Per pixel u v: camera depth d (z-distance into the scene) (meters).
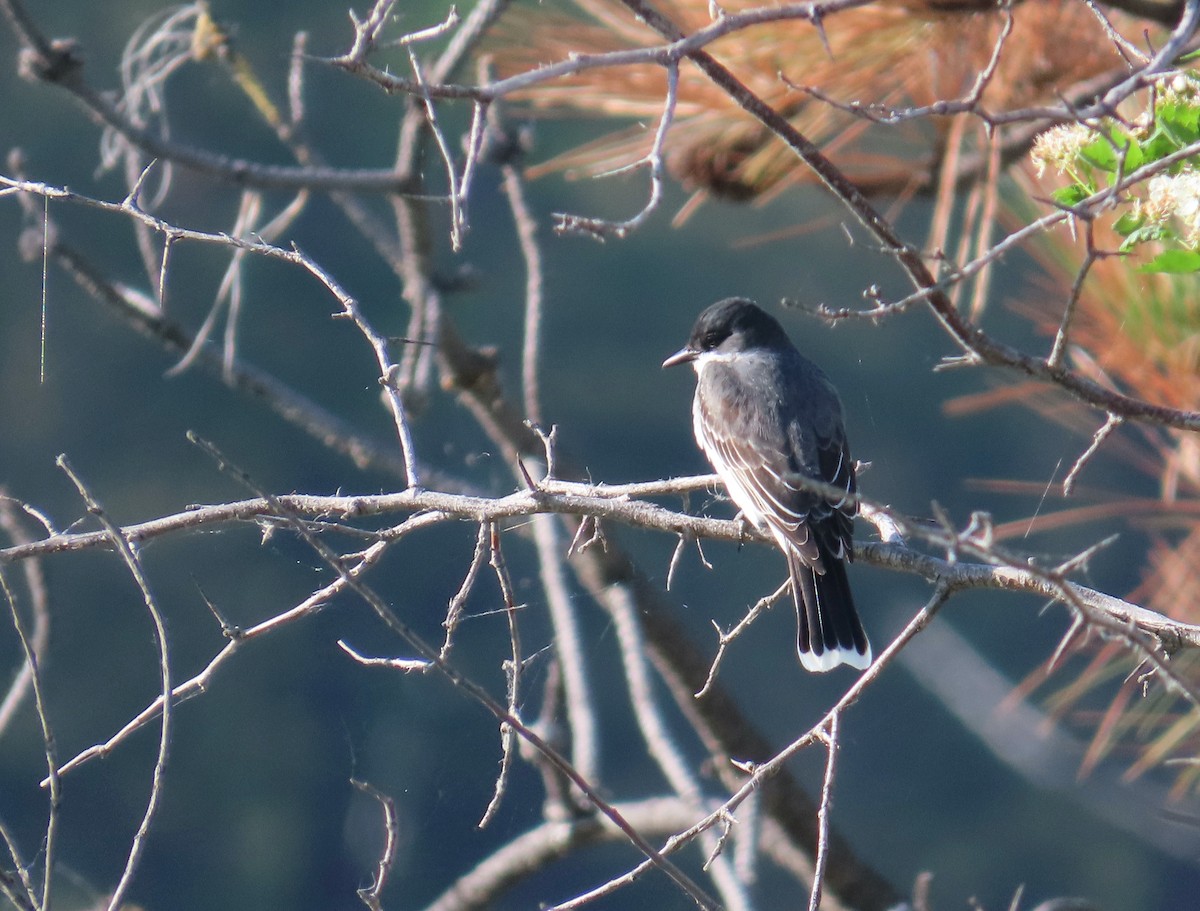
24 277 23.05
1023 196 6.90
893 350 23.20
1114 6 6.59
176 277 22.62
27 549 5.87
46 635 6.54
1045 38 6.70
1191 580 6.54
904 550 5.44
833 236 23.05
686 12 6.87
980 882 22.41
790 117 6.91
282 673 22.59
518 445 9.27
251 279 23.05
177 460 23.39
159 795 4.79
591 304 23.77
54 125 22.70
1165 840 15.77
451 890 9.69
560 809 9.15
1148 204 4.96
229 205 21.64
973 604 22.34
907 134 7.18
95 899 6.84
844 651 7.11
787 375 8.25
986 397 6.83
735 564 20.73
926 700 22.92
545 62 7.08
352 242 23.56
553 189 23.23
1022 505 22.55
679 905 19.25
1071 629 4.17
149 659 22.67
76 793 22.00
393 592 19.42
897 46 6.73
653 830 8.87
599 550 8.98
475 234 23.03
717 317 8.91
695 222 23.00
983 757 22.89
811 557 7.23
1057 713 7.61
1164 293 6.11
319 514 6.01
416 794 20.50
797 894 21.03
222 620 5.46
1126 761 16.08
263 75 19.27
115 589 22.92
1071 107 4.41
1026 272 7.09
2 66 22.39
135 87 8.84
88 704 22.38
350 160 20.77
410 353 8.84
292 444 23.59
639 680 8.78
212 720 22.33
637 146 7.18
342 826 21.92
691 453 23.64
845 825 22.39
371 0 13.86
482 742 20.53
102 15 21.72
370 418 23.52
